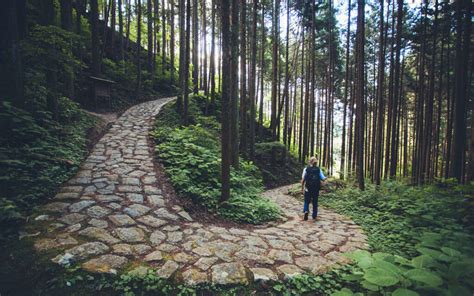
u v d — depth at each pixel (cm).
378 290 238
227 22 557
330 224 595
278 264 354
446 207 517
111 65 1716
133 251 341
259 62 2341
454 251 257
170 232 418
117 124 1061
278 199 997
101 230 380
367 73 2089
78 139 729
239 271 324
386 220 572
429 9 1077
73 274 280
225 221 533
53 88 677
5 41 569
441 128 2058
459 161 765
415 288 226
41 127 596
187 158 751
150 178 625
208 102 1695
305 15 1633
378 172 1059
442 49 1178
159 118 1212
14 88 543
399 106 1515
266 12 1930
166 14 2355
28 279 272
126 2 2273
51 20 689
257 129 2011
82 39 649
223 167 594
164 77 2152
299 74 2616
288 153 1889
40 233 350
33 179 465
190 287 286
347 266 351
